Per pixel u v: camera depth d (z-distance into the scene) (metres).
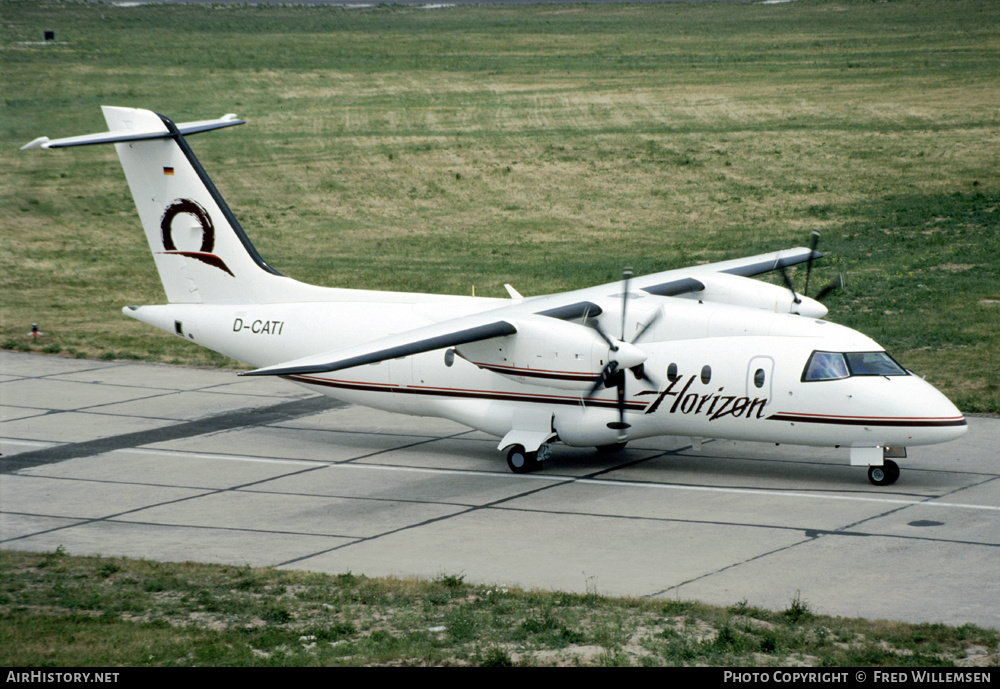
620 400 85.81
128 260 192.88
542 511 77.69
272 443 98.38
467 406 91.56
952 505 76.75
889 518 74.19
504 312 86.00
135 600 60.28
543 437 87.62
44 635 55.16
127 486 85.31
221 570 65.62
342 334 95.62
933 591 60.84
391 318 94.62
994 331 131.88
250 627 56.56
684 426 85.81
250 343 99.94
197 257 102.81
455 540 71.56
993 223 191.25
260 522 76.06
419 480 86.50
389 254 193.88
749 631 54.88
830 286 95.94
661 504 78.75
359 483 85.75
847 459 90.00
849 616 57.41
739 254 183.00
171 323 103.75
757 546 69.12
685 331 85.19
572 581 63.62
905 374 81.31
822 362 81.06
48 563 67.00
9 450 95.81
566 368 82.25
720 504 78.38
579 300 89.00
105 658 52.06
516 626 56.19
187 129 101.12
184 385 121.31
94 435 100.88
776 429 82.69
